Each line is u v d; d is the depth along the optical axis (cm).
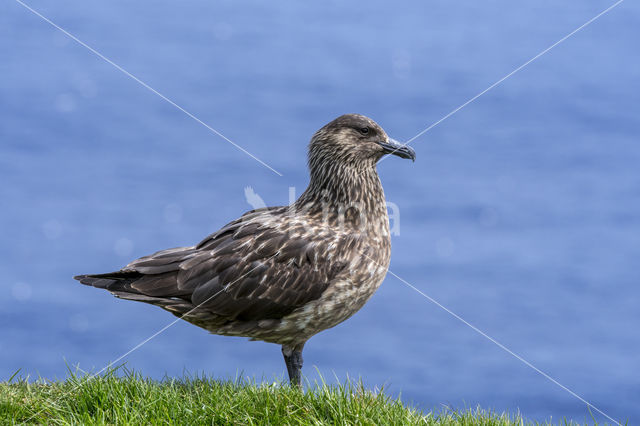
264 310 813
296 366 849
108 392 740
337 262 820
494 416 739
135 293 823
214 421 701
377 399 732
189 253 837
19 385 786
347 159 853
